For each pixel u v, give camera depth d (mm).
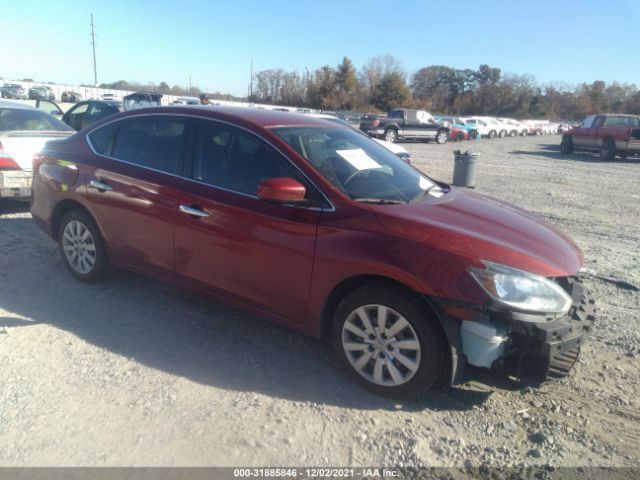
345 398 3355
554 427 3135
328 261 3367
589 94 89438
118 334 4062
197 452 2814
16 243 6086
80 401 3205
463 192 4445
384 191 3811
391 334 3271
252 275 3754
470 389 3492
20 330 4051
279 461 2781
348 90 71750
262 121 4035
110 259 4703
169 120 4375
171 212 4094
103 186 4535
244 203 3742
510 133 46219
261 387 3438
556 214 9531
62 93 54875
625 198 11711
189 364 3678
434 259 3096
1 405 3133
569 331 3102
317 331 3588
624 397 3475
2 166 6711
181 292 4891
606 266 6273
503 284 2996
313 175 3600
